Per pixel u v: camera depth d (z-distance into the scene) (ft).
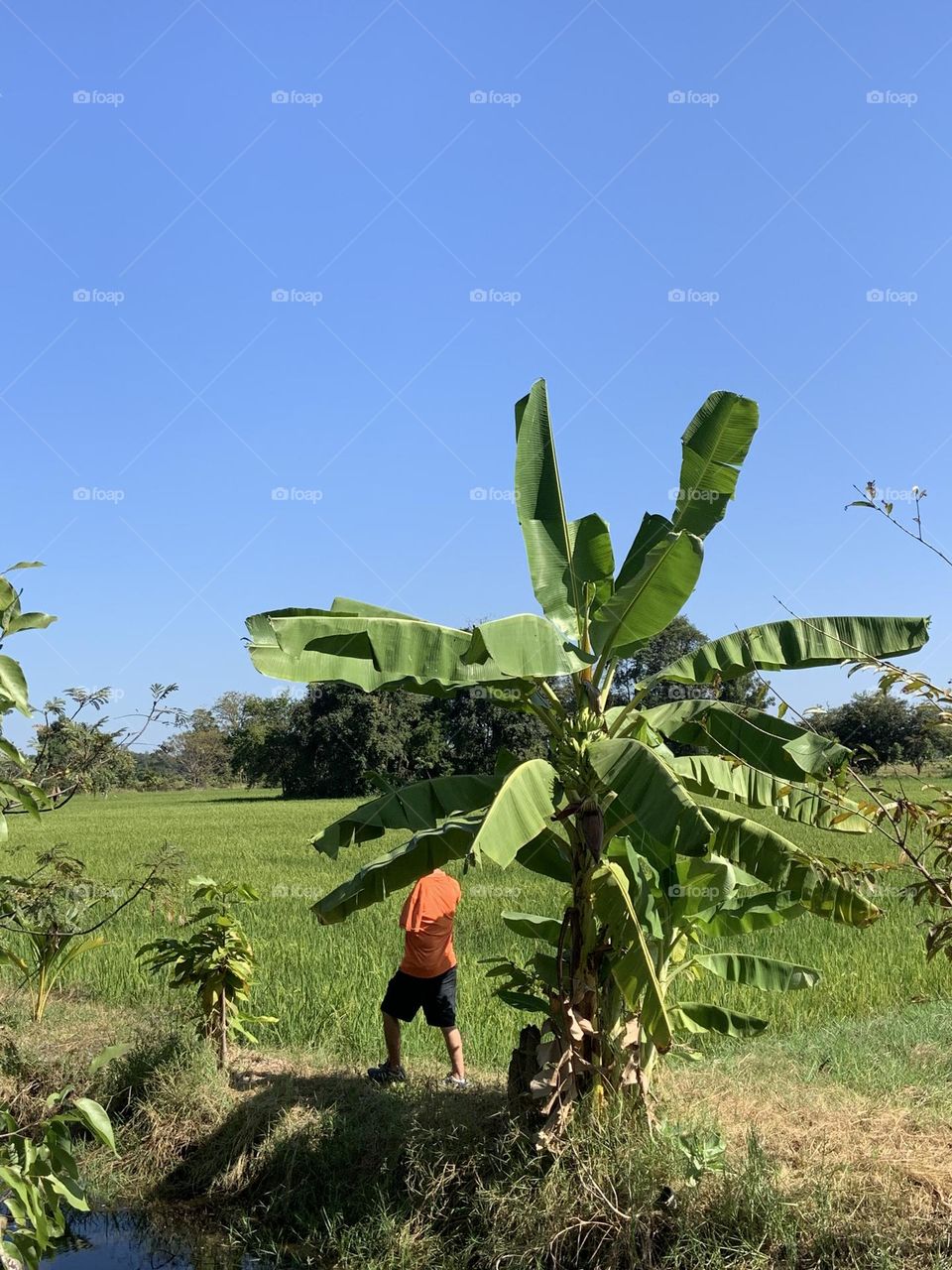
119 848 97.71
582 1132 19.84
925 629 20.93
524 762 19.77
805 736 18.56
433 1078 25.72
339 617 18.70
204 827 131.75
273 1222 22.12
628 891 20.21
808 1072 25.34
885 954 40.09
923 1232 17.35
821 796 18.21
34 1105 26.27
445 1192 20.84
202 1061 26.35
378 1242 20.27
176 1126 24.91
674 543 19.62
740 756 21.12
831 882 19.65
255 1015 32.24
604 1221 18.60
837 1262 17.16
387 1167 21.76
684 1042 28.66
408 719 201.26
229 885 28.86
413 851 21.12
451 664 19.06
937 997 35.04
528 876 69.56
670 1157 19.19
